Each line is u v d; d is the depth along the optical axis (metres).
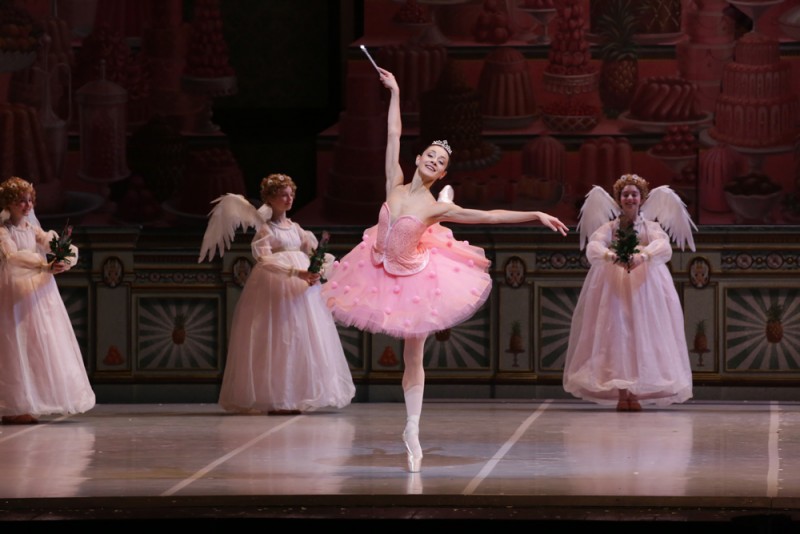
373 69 21.62
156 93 21.81
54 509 12.72
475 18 21.45
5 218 18.75
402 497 12.68
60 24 21.67
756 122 21.05
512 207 21.48
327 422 18.67
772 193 21.11
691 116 21.17
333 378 19.62
